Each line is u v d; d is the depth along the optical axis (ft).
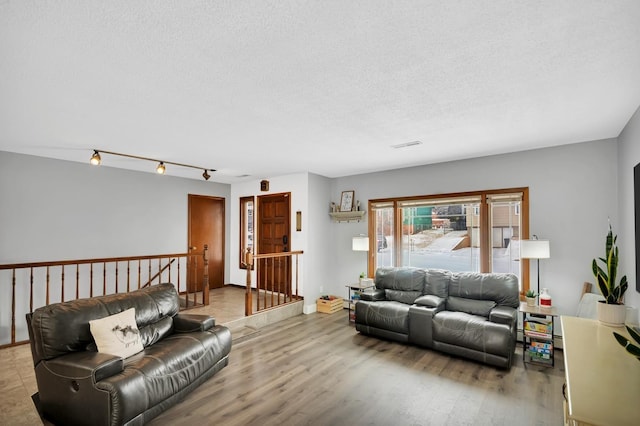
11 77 6.78
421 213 16.81
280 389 9.63
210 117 9.36
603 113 9.15
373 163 16.14
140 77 6.84
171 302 11.68
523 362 11.58
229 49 5.78
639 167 8.29
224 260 23.03
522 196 13.64
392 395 9.28
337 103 8.35
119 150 13.38
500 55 6.05
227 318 14.85
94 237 16.49
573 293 12.42
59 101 8.11
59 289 15.25
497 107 8.68
